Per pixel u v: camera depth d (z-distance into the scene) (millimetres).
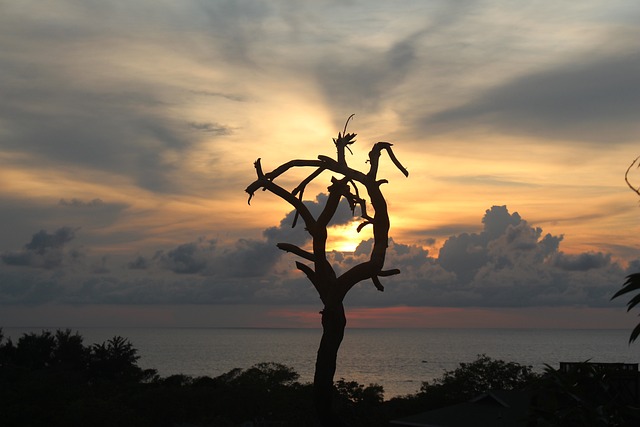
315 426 49906
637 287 10383
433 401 51750
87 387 71312
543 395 13594
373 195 7359
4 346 98000
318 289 7270
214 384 75062
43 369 88000
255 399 59719
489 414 29719
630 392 16125
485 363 60844
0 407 50812
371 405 50594
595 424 12664
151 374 96188
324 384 6820
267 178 7590
